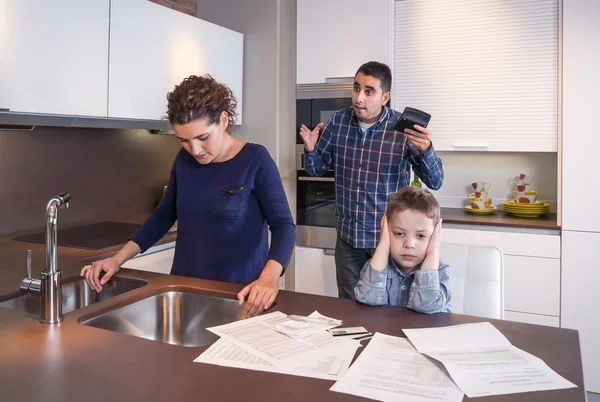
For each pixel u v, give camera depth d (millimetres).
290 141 3363
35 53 2010
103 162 2871
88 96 2260
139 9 2520
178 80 2809
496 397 859
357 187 2668
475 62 3092
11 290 1542
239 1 3408
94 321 1282
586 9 2725
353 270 2752
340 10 3152
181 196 1691
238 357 1014
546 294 2830
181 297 1505
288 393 867
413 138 2402
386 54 3086
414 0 3186
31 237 2389
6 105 1915
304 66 3246
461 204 3562
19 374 927
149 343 1080
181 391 868
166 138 3369
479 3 3057
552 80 2936
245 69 3430
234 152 1656
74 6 2166
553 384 907
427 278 1334
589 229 2742
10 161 2354
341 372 951
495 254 1655
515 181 3369
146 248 1767
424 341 1092
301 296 1454
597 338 2756
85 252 2170
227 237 1643
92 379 909
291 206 3381
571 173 2771
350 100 3162
